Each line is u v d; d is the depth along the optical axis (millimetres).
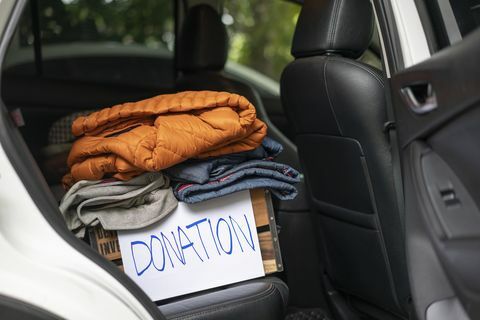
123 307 1484
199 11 2857
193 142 1665
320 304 2461
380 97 1783
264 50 7516
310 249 2436
